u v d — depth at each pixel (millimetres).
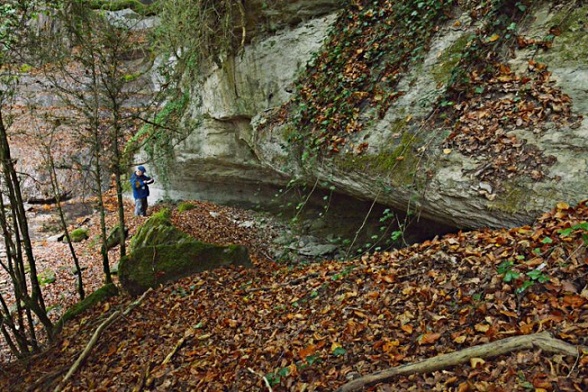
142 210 14359
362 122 7223
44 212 15945
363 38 8109
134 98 14102
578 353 2902
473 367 3213
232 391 4184
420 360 3547
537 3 5781
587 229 3727
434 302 4164
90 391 5016
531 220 4660
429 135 6066
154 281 7562
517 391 2893
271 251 10562
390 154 6477
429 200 5914
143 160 16109
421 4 7199
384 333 4102
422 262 4918
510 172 4969
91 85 8469
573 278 3607
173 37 11039
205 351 5059
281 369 4152
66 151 16797
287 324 5039
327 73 8453
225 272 7566
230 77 11086
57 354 6312
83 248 13078
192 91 13266
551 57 5297
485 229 5039
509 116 5270
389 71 7301
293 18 9750
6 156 6195
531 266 3906
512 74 5543
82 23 7930
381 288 4836
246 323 5457
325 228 10602
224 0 10406
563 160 4617
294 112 8859
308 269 7039
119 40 8250
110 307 7355
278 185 12266
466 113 5762
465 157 5461
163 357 5207
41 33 7840
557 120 4852
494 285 3959
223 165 13367
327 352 4168
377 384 3449
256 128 9977
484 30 6160
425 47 6914
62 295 10398
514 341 3203
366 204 9805
